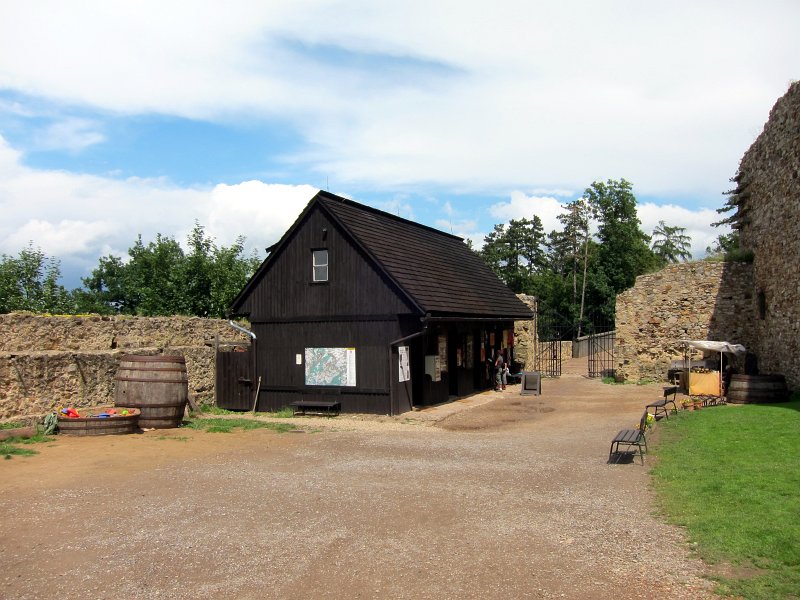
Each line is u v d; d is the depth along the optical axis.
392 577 5.89
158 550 6.69
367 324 17.92
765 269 19.36
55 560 6.45
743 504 7.39
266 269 19.52
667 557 6.17
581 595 5.40
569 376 28.66
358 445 12.82
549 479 9.50
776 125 17.81
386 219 21.86
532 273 64.44
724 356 21.95
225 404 20.20
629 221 52.41
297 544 6.80
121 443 13.05
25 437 13.27
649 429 13.21
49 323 16.95
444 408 18.72
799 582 5.40
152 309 29.28
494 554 6.40
